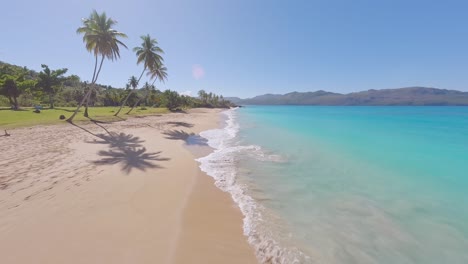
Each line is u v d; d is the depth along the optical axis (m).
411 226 5.30
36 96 49.56
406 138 17.64
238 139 17.08
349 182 8.05
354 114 57.12
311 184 7.85
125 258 3.90
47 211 5.28
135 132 17.55
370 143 15.43
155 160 10.02
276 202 6.44
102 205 5.68
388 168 9.69
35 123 19.22
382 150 13.19
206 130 22.47
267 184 7.80
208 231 4.89
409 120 36.31
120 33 24.75
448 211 5.98
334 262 4.13
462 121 33.84
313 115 53.97
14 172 7.68
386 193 7.13
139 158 10.17
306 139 17.16
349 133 20.69
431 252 4.41
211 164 10.07
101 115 28.91
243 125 28.97
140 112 40.09
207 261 3.99
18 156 9.62
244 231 4.98
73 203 5.71
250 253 4.29
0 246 4.06
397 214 5.84
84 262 3.77
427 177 8.57
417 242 4.71
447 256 4.31
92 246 4.16
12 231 4.49
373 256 4.31
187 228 4.91
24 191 6.24
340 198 6.75
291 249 4.45
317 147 14.02
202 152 12.43
